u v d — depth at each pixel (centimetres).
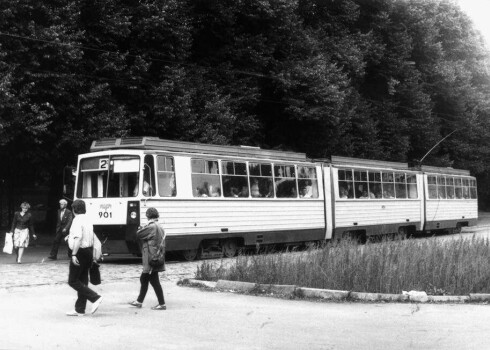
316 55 3206
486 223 4878
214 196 2045
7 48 2098
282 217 2347
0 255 2155
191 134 2533
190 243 1942
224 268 1501
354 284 1280
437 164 4653
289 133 3406
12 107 2012
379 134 4081
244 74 3002
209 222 2014
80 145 2278
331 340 862
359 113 3712
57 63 2183
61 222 1986
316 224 2530
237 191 2148
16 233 1881
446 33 5159
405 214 3173
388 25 4034
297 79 3025
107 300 1201
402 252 1523
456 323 994
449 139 4947
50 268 1739
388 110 4097
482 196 6425
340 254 1438
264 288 1298
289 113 3094
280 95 3192
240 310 1097
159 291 1098
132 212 1795
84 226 1026
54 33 2092
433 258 1460
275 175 2338
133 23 2456
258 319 1012
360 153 3775
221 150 2114
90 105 2247
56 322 975
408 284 1298
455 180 3753
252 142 3189
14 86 2136
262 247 2305
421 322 1000
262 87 3192
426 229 3378
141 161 1816
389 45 4069
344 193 2723
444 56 4975
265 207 2264
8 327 932
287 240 2372
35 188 3256
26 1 2105
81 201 1034
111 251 1845
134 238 1786
